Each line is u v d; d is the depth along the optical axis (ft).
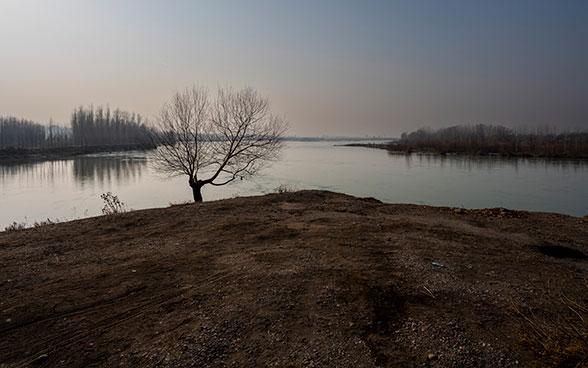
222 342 10.07
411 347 9.93
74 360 9.36
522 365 9.14
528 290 13.55
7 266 16.07
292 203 31.71
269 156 53.47
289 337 10.35
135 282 14.17
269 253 17.43
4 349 9.81
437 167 125.08
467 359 9.38
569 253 18.75
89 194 66.95
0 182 83.87
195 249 18.49
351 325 10.98
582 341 9.62
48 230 22.76
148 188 74.79
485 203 60.18
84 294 13.11
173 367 9.05
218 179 87.76
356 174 101.96
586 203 60.34
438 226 23.52
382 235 20.99
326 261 16.21
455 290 13.41
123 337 10.39
